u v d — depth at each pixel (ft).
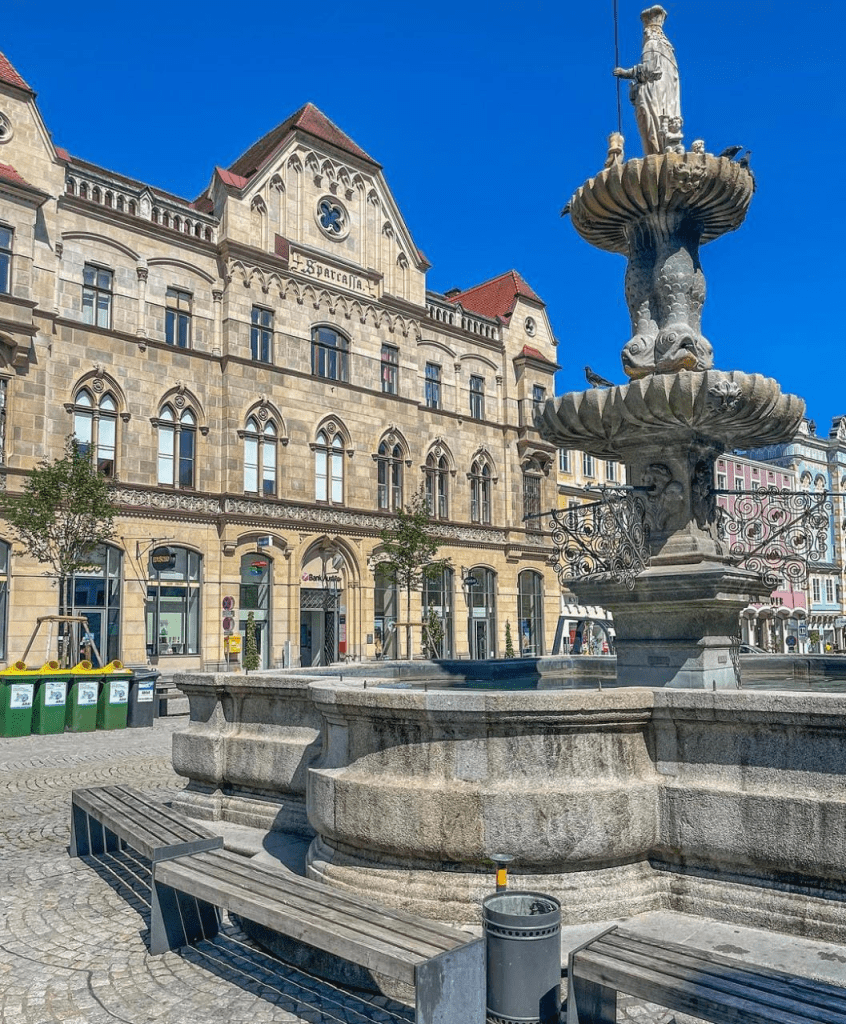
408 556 118.42
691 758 18.75
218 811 27.61
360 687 21.21
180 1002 16.28
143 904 22.25
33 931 20.25
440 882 18.38
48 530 83.46
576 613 87.40
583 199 29.45
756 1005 11.43
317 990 16.81
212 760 27.63
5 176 88.48
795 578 28.50
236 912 15.98
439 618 133.59
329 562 119.34
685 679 26.68
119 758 50.90
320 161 122.01
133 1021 15.49
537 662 40.50
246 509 108.27
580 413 27.30
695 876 18.58
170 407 104.01
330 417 120.37
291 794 26.00
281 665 110.01
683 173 27.20
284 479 113.60
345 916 14.90
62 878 24.63
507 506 146.51
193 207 116.37
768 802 17.52
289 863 22.44
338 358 122.83
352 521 121.08
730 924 17.70
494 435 146.30
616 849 18.30
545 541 151.02
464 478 140.36
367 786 19.17
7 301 88.02
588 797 18.16
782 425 27.48
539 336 155.94
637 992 12.46
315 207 121.29
